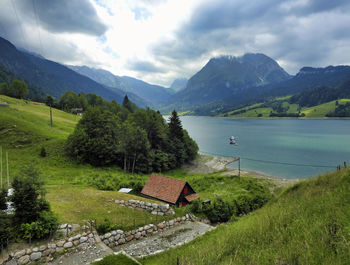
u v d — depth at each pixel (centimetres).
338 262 775
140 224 2220
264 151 10744
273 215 1425
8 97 12588
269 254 968
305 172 7300
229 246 1209
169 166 8138
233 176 6078
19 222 1688
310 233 1011
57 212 2134
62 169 5456
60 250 1652
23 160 5278
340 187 1514
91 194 2966
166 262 1355
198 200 3127
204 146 12538
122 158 7150
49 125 8500
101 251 1717
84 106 15600
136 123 8506
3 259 1449
